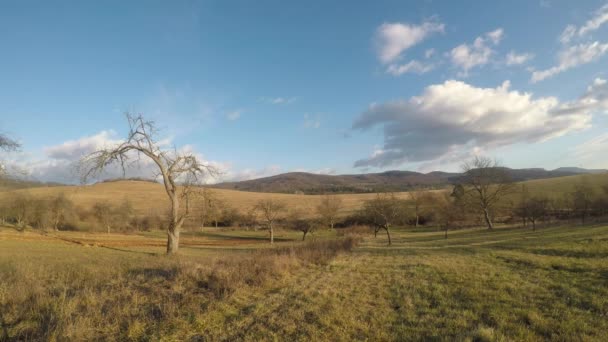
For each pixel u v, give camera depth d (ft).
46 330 21.98
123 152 84.99
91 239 147.84
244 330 23.32
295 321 25.07
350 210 265.75
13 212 170.71
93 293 29.84
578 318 23.86
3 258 67.05
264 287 35.76
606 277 35.32
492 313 25.67
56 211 187.73
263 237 197.16
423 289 34.81
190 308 26.94
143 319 24.47
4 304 26.86
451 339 21.18
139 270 44.19
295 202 298.76
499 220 201.98
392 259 62.23
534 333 21.61
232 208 250.98
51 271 44.21
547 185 271.28
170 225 89.15
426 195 252.01
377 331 22.97
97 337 21.58
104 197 298.76
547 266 44.37
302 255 59.31
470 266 48.67
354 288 36.11
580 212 161.48
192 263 42.98
